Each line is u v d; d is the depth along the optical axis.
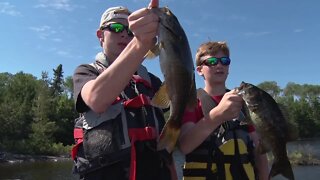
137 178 0.88
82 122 0.91
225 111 0.98
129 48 0.74
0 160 12.95
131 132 0.88
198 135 1.03
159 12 0.72
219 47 1.28
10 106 16.42
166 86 0.73
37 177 8.83
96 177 0.86
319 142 18.06
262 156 1.21
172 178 0.97
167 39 0.71
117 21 0.95
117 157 0.86
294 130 0.97
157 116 0.96
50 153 15.46
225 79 1.28
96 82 0.77
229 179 1.16
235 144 1.18
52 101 18.42
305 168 8.26
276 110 0.95
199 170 1.17
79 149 0.90
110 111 0.88
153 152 0.91
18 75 21.61
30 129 16.20
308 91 25.61
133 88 0.95
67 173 9.52
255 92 0.95
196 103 0.76
